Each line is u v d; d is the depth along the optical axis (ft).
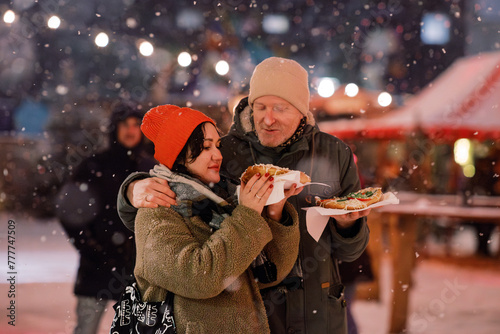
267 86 9.79
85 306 13.93
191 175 8.73
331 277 10.19
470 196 34.17
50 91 41.75
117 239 14.02
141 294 8.29
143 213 8.24
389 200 9.38
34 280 23.12
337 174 10.41
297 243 8.89
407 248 19.16
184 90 32.78
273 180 8.25
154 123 8.68
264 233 8.09
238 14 47.21
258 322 8.35
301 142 10.10
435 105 37.81
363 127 38.86
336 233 9.96
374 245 21.39
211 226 8.29
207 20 42.98
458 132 35.96
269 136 9.95
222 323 8.05
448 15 56.90
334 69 55.42
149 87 32.78
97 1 42.88
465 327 18.60
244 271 8.42
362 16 55.72
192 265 7.72
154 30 43.32
